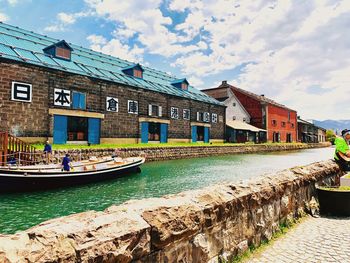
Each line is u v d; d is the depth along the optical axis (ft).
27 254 5.27
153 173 54.65
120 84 79.82
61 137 65.72
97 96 73.92
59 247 5.62
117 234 6.53
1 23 77.61
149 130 91.20
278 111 172.35
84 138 71.61
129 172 51.72
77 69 72.28
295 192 17.46
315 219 17.74
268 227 13.79
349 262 11.27
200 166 65.98
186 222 8.55
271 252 12.26
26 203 31.71
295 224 16.43
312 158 91.76
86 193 37.06
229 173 55.01
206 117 118.01
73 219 6.84
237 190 12.20
